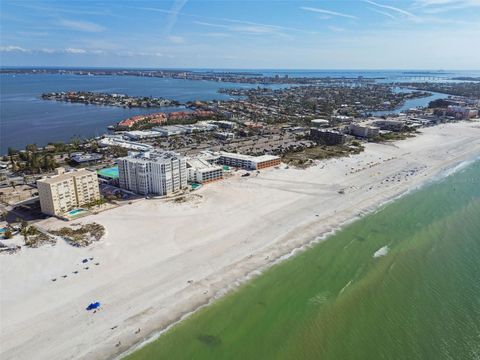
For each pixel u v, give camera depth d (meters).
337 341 89.25
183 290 105.56
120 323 92.38
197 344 87.12
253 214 158.00
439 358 84.12
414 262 123.19
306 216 157.75
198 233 139.50
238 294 104.81
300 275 114.62
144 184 177.38
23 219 150.00
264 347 87.06
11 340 86.12
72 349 84.25
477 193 189.75
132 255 122.75
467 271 118.06
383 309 100.12
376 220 155.38
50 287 105.12
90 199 166.88
